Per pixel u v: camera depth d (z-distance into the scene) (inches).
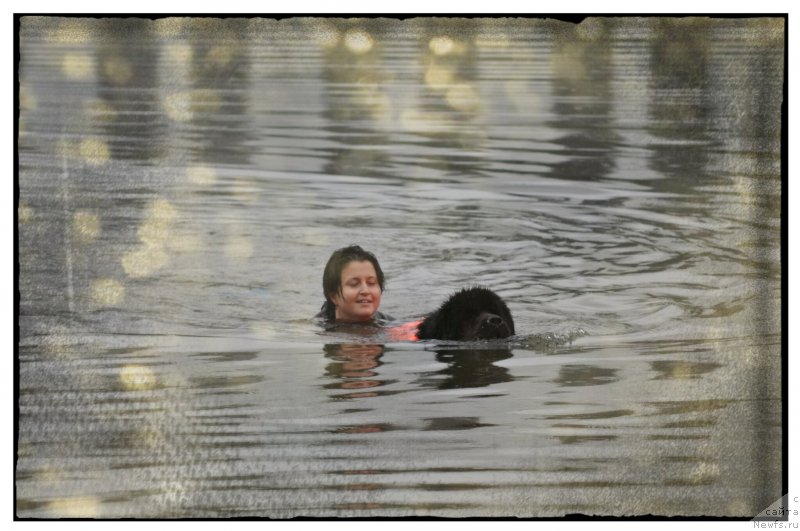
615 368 352.2
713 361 358.6
